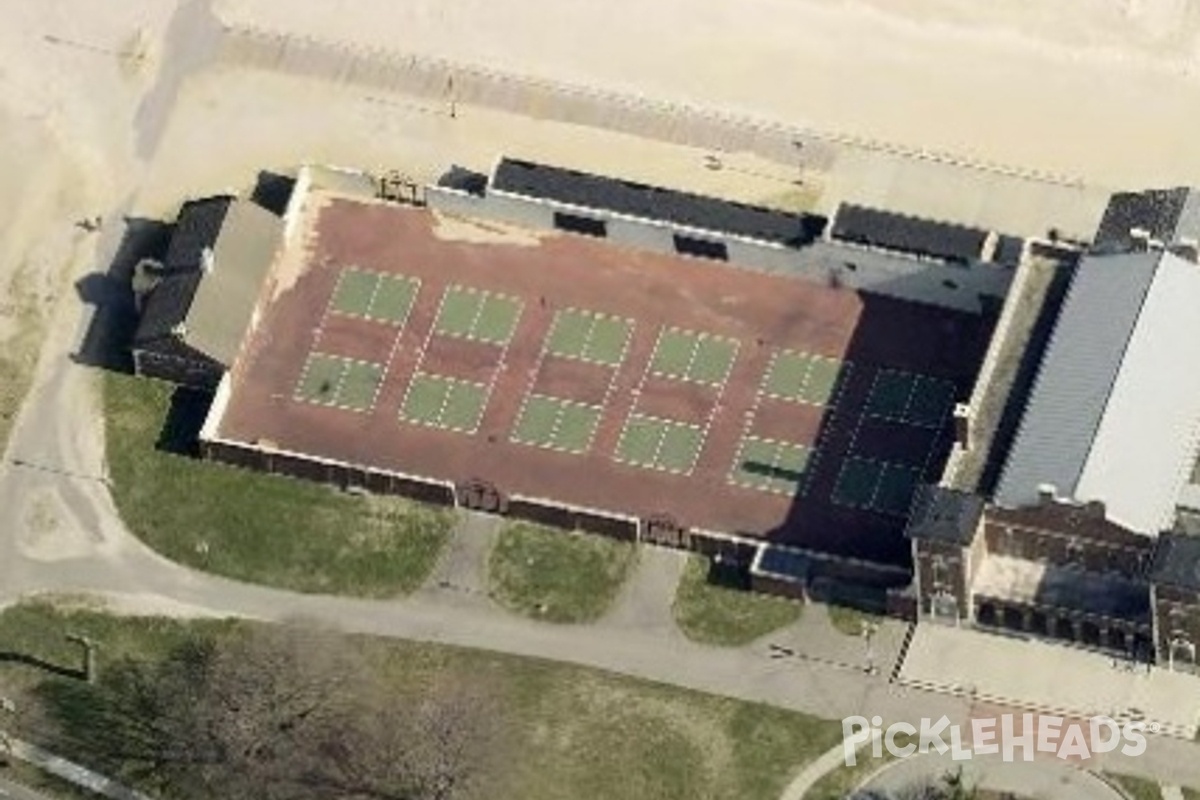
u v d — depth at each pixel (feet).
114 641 545.44
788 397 555.69
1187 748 510.99
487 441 557.33
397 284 576.20
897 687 523.70
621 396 559.38
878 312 561.43
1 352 580.30
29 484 564.30
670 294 568.82
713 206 571.69
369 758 526.57
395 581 545.85
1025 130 586.04
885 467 546.26
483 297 572.92
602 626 536.83
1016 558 519.19
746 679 528.22
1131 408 504.43
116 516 558.97
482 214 581.12
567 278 573.33
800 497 545.03
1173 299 513.86
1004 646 522.47
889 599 524.11
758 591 535.19
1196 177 577.43
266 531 553.64
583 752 524.11
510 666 534.37
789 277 567.59
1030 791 510.99
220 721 532.32
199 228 570.87
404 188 586.04
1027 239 549.95
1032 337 524.52
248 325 567.18
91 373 575.38
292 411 564.30
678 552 541.75
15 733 538.47
